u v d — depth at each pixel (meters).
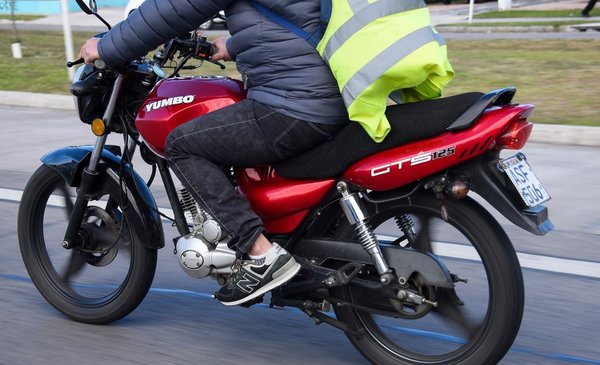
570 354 4.08
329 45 3.32
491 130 3.29
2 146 9.09
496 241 3.49
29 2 35.12
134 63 4.04
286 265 3.69
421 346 4.05
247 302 3.87
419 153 3.41
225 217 3.70
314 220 3.75
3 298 4.79
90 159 4.27
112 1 36.53
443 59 3.29
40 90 12.63
